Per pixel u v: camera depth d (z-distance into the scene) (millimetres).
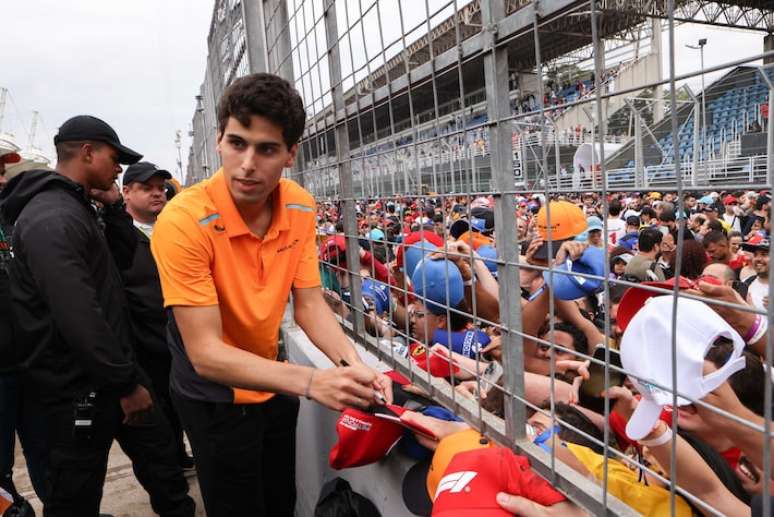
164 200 3328
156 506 2424
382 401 1177
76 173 2094
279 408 1801
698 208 5121
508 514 894
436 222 2283
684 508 1011
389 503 1432
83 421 1971
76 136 2059
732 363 838
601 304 2461
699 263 2502
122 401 1996
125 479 3166
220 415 1556
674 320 595
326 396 1159
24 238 1859
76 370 1998
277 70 2518
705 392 835
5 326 2213
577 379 1506
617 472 1092
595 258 1965
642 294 1114
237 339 1499
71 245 1868
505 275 958
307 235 1569
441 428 1220
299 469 2357
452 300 1737
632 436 928
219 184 1345
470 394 1355
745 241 3695
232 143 1231
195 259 1263
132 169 3199
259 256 1419
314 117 2029
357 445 1296
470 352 1745
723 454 1104
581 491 821
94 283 1993
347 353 1521
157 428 2314
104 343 1882
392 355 1558
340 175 1780
